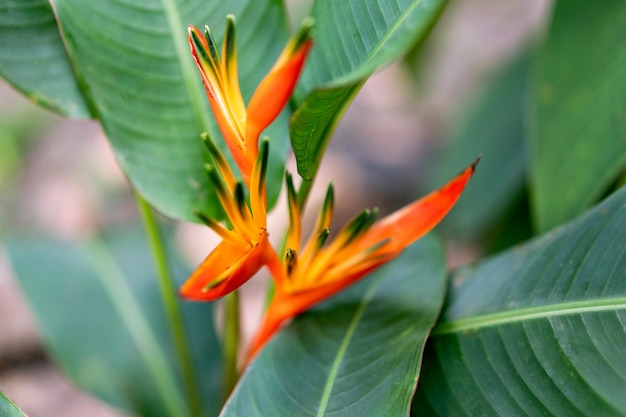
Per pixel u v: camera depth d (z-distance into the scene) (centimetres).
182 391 82
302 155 65
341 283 70
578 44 80
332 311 73
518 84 118
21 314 122
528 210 107
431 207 69
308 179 66
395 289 74
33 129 189
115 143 71
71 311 85
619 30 78
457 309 71
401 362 66
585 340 65
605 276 67
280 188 72
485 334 68
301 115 63
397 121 190
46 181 171
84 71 71
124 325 84
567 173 78
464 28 232
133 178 72
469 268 75
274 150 72
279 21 73
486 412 66
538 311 67
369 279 75
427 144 177
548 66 81
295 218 68
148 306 85
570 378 65
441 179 120
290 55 62
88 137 187
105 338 84
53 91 71
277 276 69
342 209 157
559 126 80
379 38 67
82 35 70
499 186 111
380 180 164
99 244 89
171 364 83
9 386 118
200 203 72
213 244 146
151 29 72
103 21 71
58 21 70
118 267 87
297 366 69
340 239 70
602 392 64
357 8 67
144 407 81
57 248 88
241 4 72
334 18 68
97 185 165
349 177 163
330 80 69
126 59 71
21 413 64
